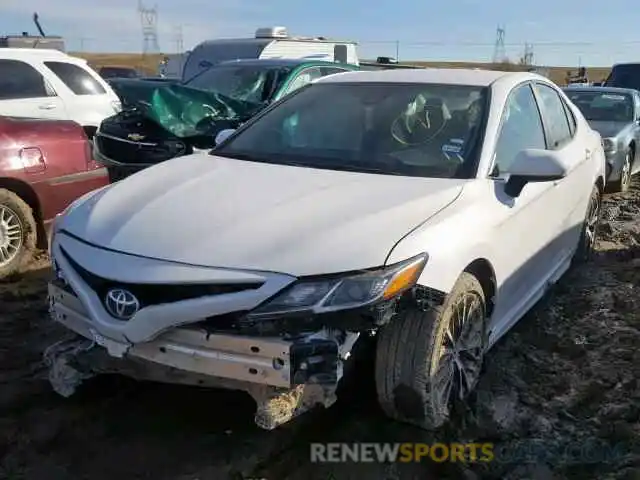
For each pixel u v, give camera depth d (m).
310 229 2.94
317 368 2.72
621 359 4.27
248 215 3.08
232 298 2.72
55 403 3.53
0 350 4.12
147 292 2.83
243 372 2.74
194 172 3.74
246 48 13.17
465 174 3.60
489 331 3.71
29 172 5.44
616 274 5.84
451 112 3.96
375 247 2.85
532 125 4.41
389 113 4.06
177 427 3.36
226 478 3.02
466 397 3.57
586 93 11.17
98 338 2.95
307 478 3.04
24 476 2.99
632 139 10.05
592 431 3.48
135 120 7.60
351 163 3.78
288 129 4.19
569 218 4.91
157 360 2.85
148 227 3.05
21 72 8.30
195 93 7.78
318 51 14.27
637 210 8.84
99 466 3.07
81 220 3.28
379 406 3.49
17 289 5.16
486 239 3.36
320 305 2.71
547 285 4.74
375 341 3.19
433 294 2.97
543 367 4.13
